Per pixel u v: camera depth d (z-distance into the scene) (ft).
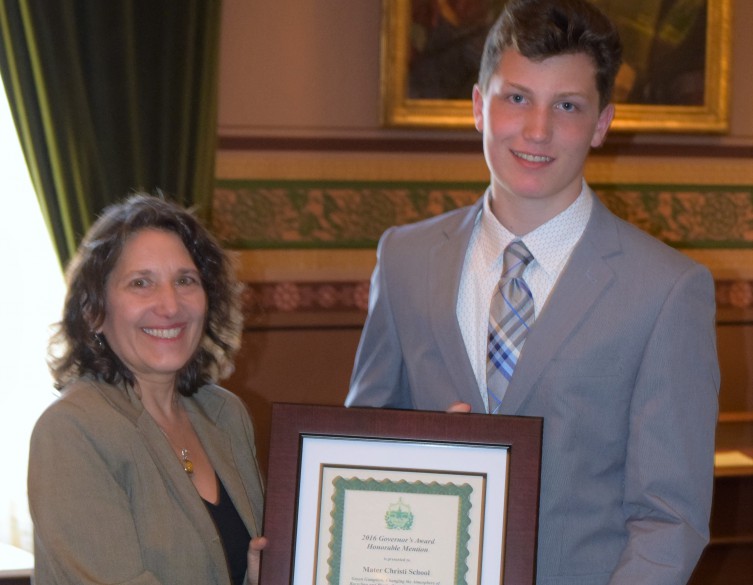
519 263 7.23
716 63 18.90
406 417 6.84
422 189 18.29
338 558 6.84
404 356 7.61
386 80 17.61
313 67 17.63
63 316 7.41
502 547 6.68
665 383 6.76
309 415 6.92
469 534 6.75
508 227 7.36
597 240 7.16
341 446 6.88
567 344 6.91
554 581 6.86
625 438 6.97
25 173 16.30
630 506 6.92
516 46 6.76
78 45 15.26
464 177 18.43
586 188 7.43
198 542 6.95
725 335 19.71
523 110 6.82
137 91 15.64
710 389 6.89
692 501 6.73
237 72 17.33
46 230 16.19
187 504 7.04
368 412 6.87
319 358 18.12
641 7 18.60
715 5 18.76
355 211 18.07
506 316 7.18
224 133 17.34
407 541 6.80
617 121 18.69
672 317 6.80
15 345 16.57
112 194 15.61
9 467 16.65
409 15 17.54
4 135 16.14
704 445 6.82
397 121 17.72
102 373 7.32
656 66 18.75
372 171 18.08
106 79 15.46
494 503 6.72
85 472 6.74
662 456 6.72
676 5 18.69
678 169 19.35
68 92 15.23
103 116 15.51
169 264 7.30
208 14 15.96
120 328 7.25
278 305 17.87
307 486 6.89
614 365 6.87
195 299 7.39
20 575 12.12
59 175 15.37
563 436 6.84
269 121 17.54
